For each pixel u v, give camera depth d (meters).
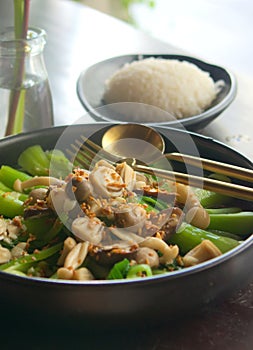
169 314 0.37
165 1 1.43
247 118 0.64
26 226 0.42
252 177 0.44
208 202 0.46
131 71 0.66
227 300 0.41
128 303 0.35
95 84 0.68
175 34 1.27
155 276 0.35
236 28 1.30
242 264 0.38
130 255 0.39
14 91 0.54
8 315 0.37
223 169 0.45
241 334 0.39
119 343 0.38
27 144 0.50
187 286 0.36
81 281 0.35
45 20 0.85
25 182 0.47
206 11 1.38
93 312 0.36
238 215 0.44
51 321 0.36
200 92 0.66
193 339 0.38
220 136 0.61
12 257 0.41
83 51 0.77
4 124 0.55
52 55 0.76
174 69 0.67
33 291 0.35
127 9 1.29
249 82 0.71
